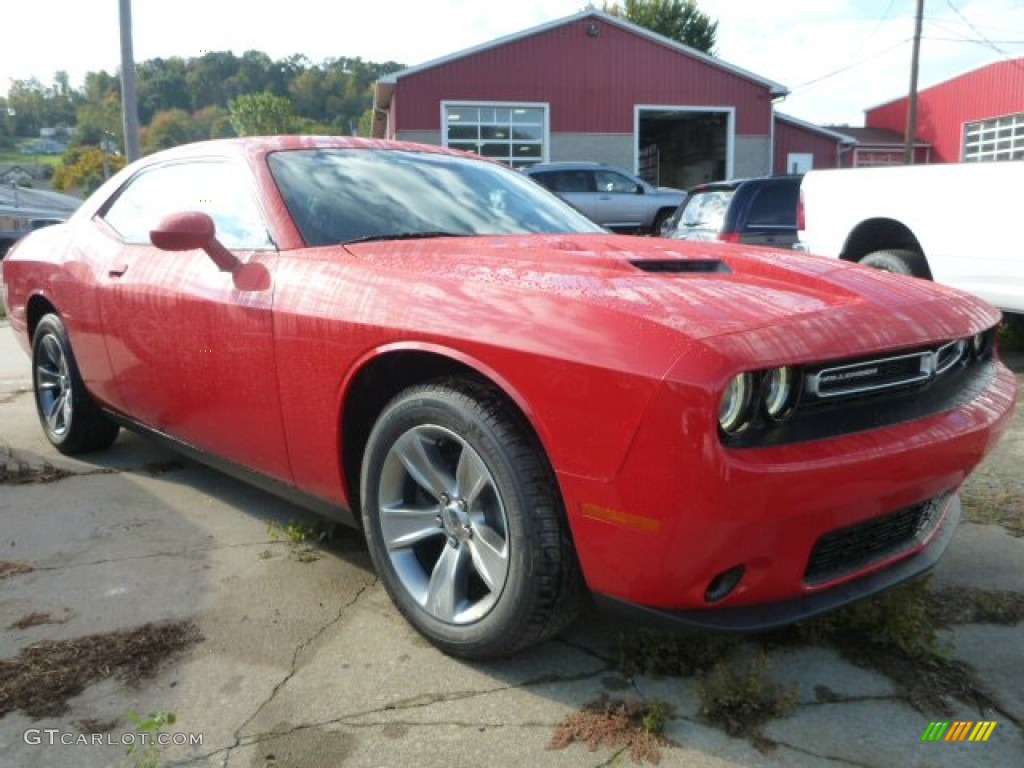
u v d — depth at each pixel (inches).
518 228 129.3
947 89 1286.9
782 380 75.7
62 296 157.0
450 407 88.4
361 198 122.5
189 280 122.6
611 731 81.5
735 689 85.1
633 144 909.8
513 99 875.4
